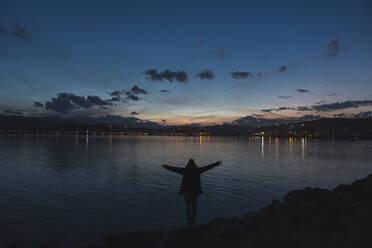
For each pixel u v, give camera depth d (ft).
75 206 48.96
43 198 54.24
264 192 61.11
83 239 34.40
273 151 234.38
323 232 19.24
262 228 21.40
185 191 23.16
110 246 26.81
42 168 100.32
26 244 27.73
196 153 204.23
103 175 85.30
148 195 57.93
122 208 48.08
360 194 27.66
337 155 182.39
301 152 218.38
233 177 82.48
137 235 28.71
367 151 232.73
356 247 15.93
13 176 81.41
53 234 35.88
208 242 19.63
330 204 25.03
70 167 104.63
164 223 40.73
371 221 20.30
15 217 42.24
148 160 138.92
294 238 18.67
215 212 46.03
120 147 273.95
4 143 320.09
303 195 30.55
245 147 317.42
